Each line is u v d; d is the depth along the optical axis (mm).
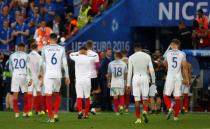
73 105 63812
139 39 68438
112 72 60125
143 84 49656
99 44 67750
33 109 63188
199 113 60781
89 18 70000
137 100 49781
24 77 56375
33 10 73062
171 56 51344
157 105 60688
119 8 67375
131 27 67250
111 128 45844
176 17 66062
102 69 63719
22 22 72562
